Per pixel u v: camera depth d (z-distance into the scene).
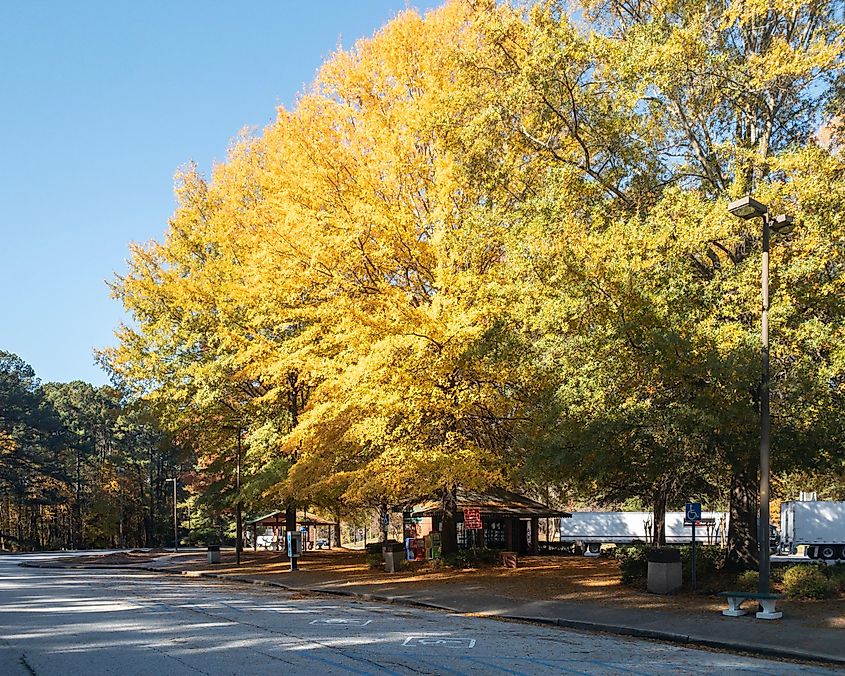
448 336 20.45
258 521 48.81
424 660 10.80
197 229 34.38
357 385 21.70
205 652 11.22
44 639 12.62
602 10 21.27
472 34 22.52
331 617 16.28
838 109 18.56
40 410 88.88
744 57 19.14
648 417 17.09
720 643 13.32
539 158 20.95
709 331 16.56
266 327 30.05
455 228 22.45
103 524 85.25
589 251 17.80
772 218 16.95
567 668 10.47
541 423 19.48
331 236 20.66
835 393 16.97
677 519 47.91
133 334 35.09
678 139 20.80
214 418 37.44
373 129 22.95
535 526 41.56
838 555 37.28
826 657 11.91
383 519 44.16
